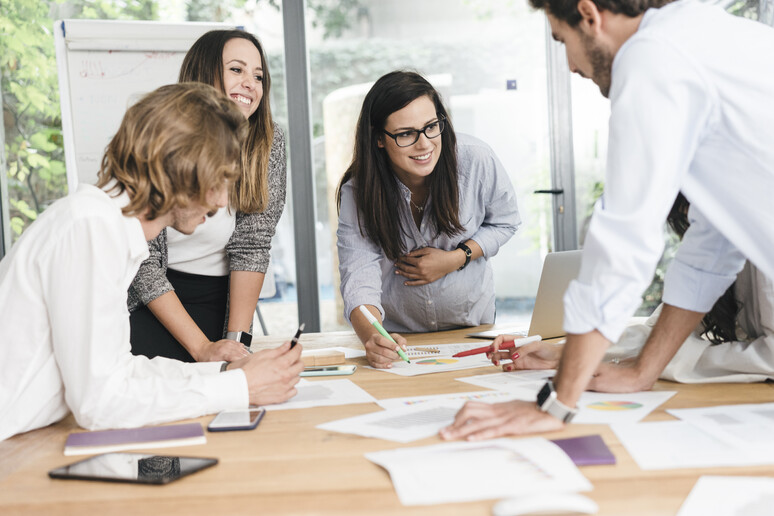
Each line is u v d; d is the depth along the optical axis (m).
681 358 1.20
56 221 1.05
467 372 1.35
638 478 0.74
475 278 1.98
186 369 1.20
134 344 1.63
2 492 0.77
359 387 1.25
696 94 0.89
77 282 1.03
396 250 1.83
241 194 1.70
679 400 1.06
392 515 0.67
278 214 1.86
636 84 0.88
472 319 2.04
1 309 1.06
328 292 4.09
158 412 1.05
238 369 1.13
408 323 2.00
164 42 3.21
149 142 1.03
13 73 3.86
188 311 1.80
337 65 4.04
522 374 1.31
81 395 1.03
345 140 4.05
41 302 1.05
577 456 0.79
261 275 1.79
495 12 4.11
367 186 1.76
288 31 3.98
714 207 0.98
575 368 0.91
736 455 0.79
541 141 4.19
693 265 1.15
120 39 3.18
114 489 0.77
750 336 1.23
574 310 0.91
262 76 1.83
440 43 4.09
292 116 4.01
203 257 1.79
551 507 0.64
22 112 3.88
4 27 3.83
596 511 0.65
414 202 1.90
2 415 1.04
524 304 4.26
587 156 4.22
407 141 1.65
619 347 1.31
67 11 3.88
